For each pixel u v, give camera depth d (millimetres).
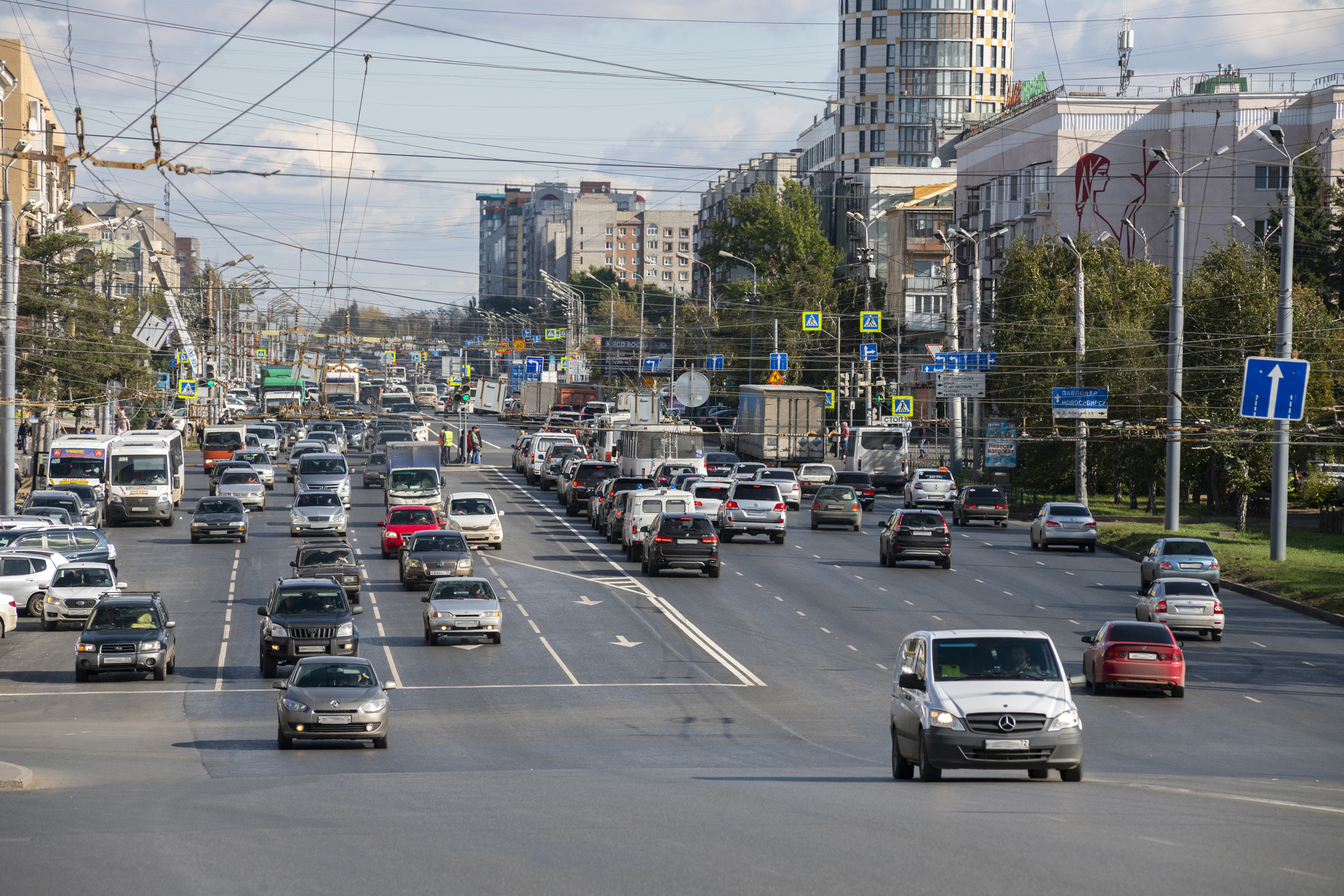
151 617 95250
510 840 37562
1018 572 145625
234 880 32125
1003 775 55969
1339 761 65875
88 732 74750
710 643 106750
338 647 94688
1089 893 30172
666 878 31922
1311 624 116750
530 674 95062
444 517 161125
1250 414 125812
